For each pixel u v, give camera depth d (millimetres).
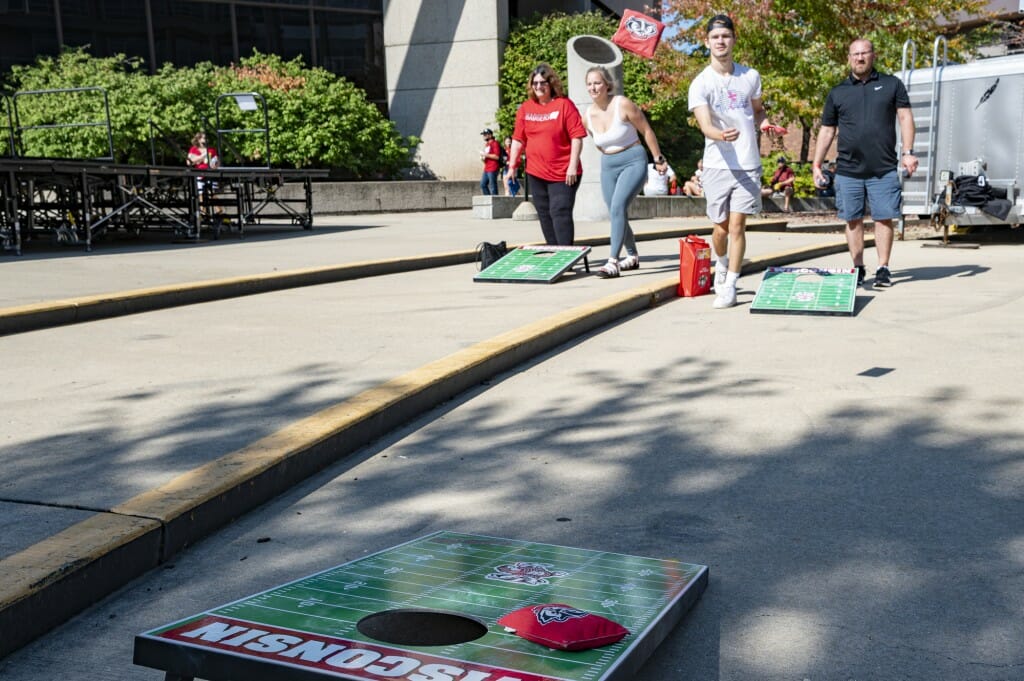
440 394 4848
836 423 4324
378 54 28000
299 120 23281
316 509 3377
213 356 5668
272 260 10633
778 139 23578
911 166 8016
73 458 3648
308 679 1838
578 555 2666
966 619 2471
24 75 22219
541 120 9531
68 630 2506
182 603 2648
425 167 28078
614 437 4195
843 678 2191
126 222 14938
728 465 3781
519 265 9445
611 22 29094
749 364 5555
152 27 24453
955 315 7023
